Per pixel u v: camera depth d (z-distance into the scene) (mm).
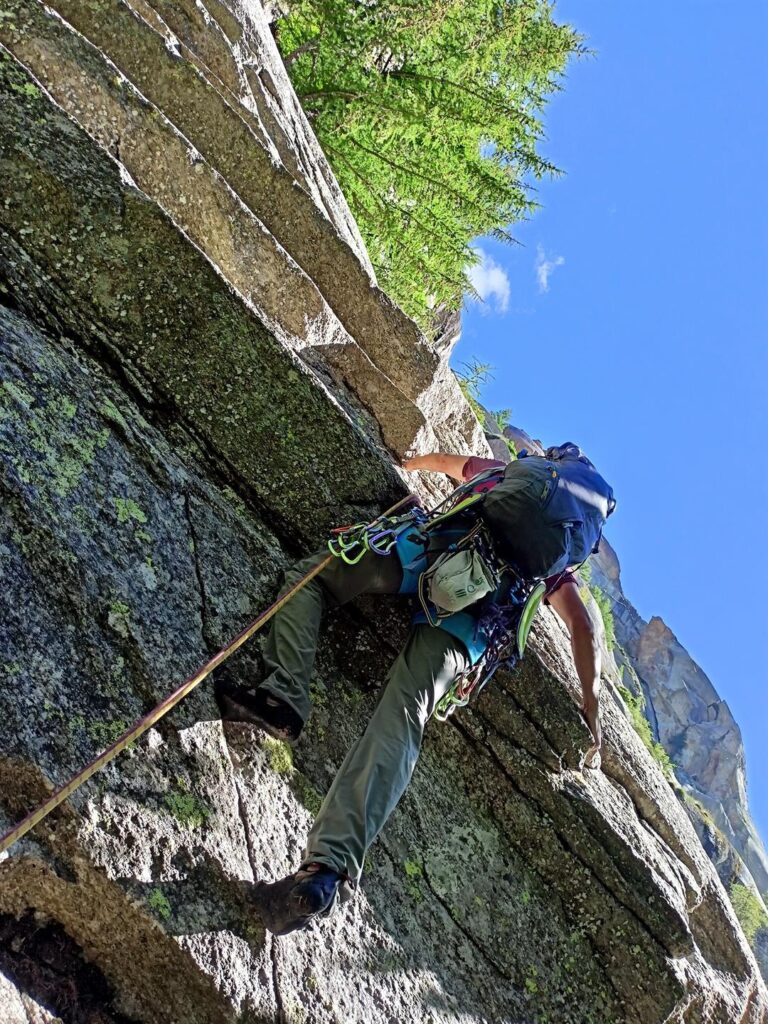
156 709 2531
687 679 58969
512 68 15594
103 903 2510
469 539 3484
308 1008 2740
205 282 3674
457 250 14828
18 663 2580
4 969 2420
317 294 4754
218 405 3715
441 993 3252
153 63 5059
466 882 3705
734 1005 4398
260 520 3801
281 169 5309
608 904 4016
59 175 3479
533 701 4180
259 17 8672
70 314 3475
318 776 3381
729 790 55406
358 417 4777
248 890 2734
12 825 2430
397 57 14766
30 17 4141
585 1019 3752
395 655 3916
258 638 3355
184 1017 2592
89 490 3062
